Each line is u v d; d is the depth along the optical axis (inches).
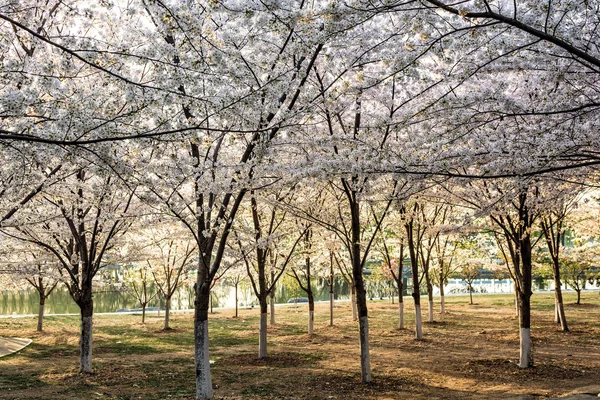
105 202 480.4
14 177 355.6
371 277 1315.2
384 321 931.3
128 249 693.3
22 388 458.3
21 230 487.2
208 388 400.8
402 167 299.7
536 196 488.4
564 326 727.1
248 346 697.0
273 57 374.9
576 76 301.6
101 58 269.0
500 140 309.1
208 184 395.5
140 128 293.0
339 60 427.2
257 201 575.2
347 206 623.5
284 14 263.3
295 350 652.7
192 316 1104.2
